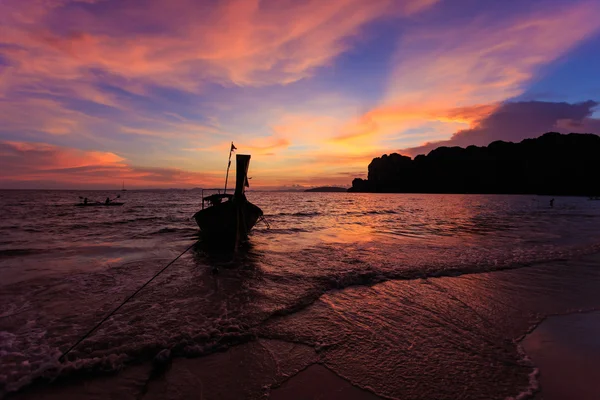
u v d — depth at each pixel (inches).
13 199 2632.9
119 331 184.2
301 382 139.3
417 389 134.0
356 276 301.9
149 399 128.2
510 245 493.7
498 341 177.2
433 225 845.2
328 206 2000.5
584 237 587.5
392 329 191.9
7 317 205.5
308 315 213.3
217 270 320.5
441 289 269.4
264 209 1617.9
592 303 237.1
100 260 378.6
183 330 185.2
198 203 2052.2
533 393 131.3
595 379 142.2
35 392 131.7
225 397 129.4
